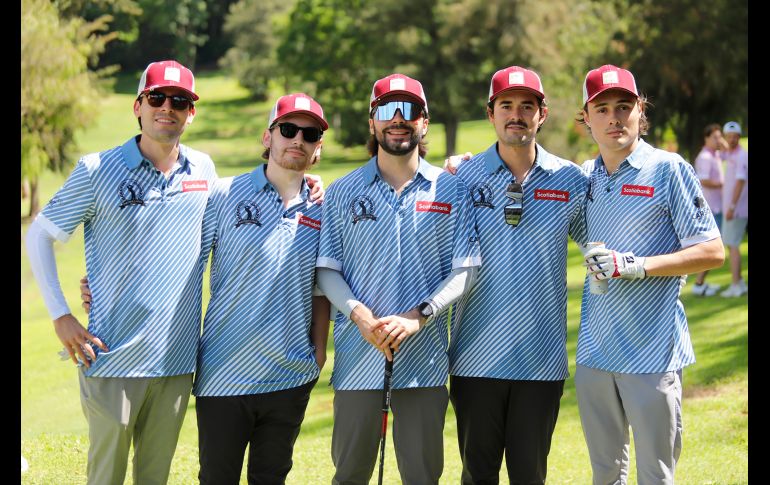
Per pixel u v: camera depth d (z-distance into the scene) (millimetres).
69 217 4051
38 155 19000
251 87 66000
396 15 42344
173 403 4164
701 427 6516
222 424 4133
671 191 4148
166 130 4090
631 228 4176
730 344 8367
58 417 8148
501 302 4262
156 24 69250
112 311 4047
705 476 5477
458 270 4180
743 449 5953
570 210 4352
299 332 4250
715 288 10250
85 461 6227
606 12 28719
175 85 4082
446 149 41844
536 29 37938
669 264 4031
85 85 20422
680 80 22094
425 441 4211
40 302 14445
